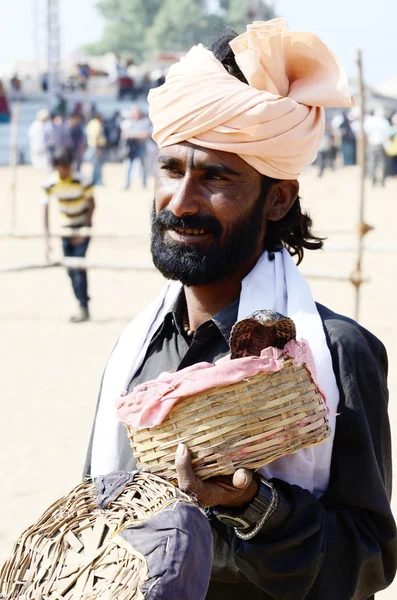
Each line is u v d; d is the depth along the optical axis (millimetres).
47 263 11219
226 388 2062
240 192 2389
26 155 39531
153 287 14227
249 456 2061
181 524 1960
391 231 20078
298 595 2229
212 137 2340
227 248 2400
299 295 2461
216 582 2398
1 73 53250
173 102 2373
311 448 2307
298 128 2391
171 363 2596
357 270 10023
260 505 2197
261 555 2211
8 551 5277
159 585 1864
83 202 11453
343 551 2279
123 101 47906
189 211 2369
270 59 2418
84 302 11688
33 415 7902
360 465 2312
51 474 6543
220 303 2531
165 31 105438
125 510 2043
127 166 30031
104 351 10203
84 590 1910
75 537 2035
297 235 2680
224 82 2355
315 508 2250
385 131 29422
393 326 11000
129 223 20938
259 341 2146
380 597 4840
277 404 2082
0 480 6414
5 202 25578
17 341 10711
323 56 2479
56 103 40281
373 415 2369
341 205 25016
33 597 1945
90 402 8289
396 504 5773
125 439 2611
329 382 2322
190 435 2064
